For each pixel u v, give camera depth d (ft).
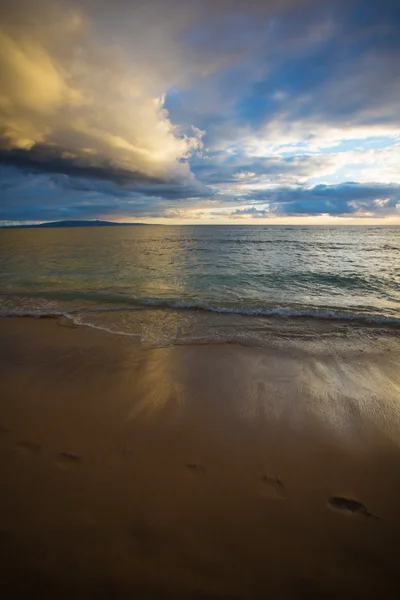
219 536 4.98
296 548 4.80
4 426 8.09
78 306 22.22
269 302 23.58
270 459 6.97
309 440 7.70
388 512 5.52
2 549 4.61
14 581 4.14
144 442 7.52
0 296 25.40
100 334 16.22
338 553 4.74
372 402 9.55
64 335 16.02
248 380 11.10
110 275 36.58
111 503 5.58
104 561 4.48
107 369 11.90
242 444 7.51
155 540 4.87
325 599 4.08
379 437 7.83
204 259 52.24
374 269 39.81
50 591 4.01
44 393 10.00
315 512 5.50
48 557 4.50
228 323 18.34
